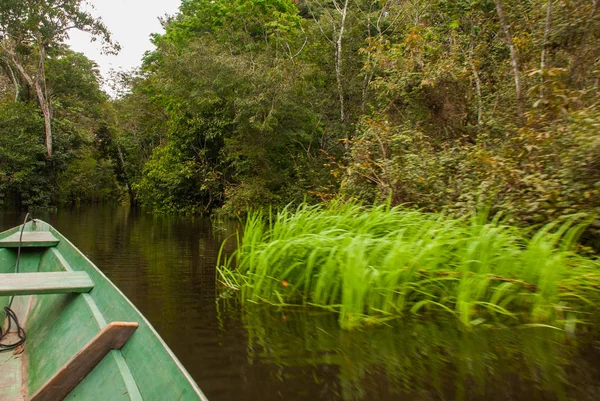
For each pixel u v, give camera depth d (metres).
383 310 4.05
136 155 31.92
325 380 2.77
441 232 4.33
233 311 4.25
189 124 19.03
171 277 5.80
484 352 3.19
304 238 4.58
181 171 19.06
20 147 22.39
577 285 4.04
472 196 5.65
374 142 8.05
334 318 4.02
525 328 3.65
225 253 7.96
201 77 16.97
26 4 22.27
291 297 4.71
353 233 4.61
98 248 8.53
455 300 4.23
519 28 8.74
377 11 16.62
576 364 2.96
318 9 20.02
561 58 7.40
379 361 3.06
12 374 2.71
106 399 1.75
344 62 16.55
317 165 16.31
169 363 1.62
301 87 15.98
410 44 9.65
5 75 26.34
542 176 4.95
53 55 25.67
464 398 2.53
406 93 9.67
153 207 22.73
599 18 6.54
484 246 4.00
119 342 1.99
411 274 4.14
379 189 7.30
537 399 2.48
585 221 4.64
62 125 25.45
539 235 4.08
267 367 2.96
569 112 5.67
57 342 2.62
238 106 16.05
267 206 16.22
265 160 16.86
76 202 36.38
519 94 7.00
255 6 18.08
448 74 8.94
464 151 7.01
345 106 17.03
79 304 2.85
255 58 17.52
